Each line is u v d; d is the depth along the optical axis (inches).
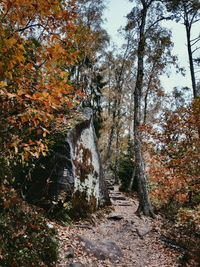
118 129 884.0
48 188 248.5
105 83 837.8
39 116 106.1
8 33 92.4
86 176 315.3
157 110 727.7
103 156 1113.4
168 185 343.6
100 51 764.0
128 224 309.9
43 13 91.2
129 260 207.2
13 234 127.0
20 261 124.5
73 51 105.0
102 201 358.9
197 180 270.5
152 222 349.7
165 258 227.0
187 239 273.6
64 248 176.4
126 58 778.2
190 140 269.1
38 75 102.1
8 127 110.3
